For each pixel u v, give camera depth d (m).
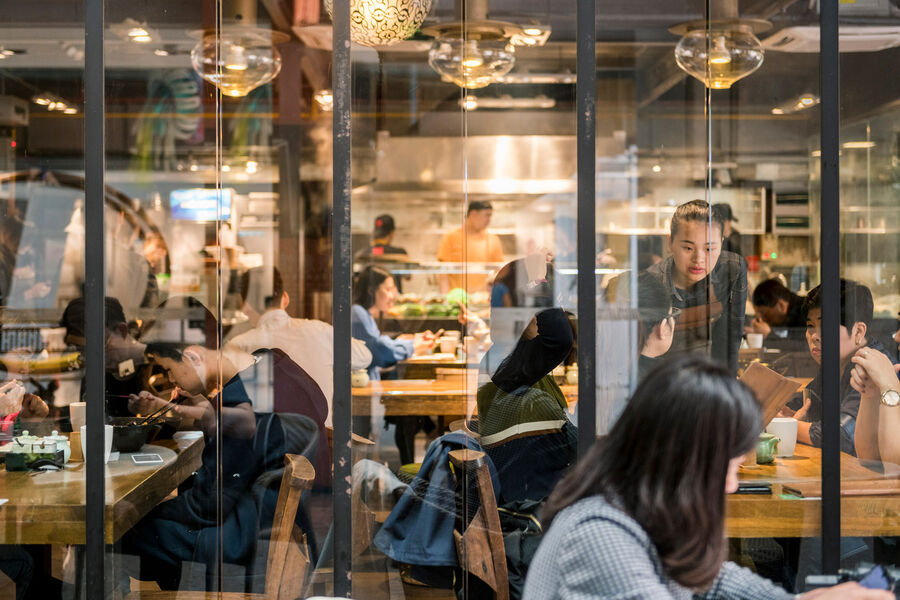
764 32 3.45
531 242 6.91
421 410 4.41
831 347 2.59
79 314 3.11
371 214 7.04
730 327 3.03
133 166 5.31
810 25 3.32
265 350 3.20
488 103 6.77
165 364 3.13
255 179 7.05
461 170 6.98
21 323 3.20
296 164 7.07
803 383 2.91
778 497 2.58
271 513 3.02
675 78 6.15
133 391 3.11
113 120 5.11
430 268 6.95
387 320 6.46
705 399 1.32
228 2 5.40
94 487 2.56
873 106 2.85
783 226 5.63
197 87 5.34
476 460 2.89
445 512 2.90
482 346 4.84
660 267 3.08
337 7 2.62
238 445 3.08
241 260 6.99
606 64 6.22
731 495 2.58
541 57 5.38
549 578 1.41
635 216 6.54
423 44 5.86
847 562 2.62
